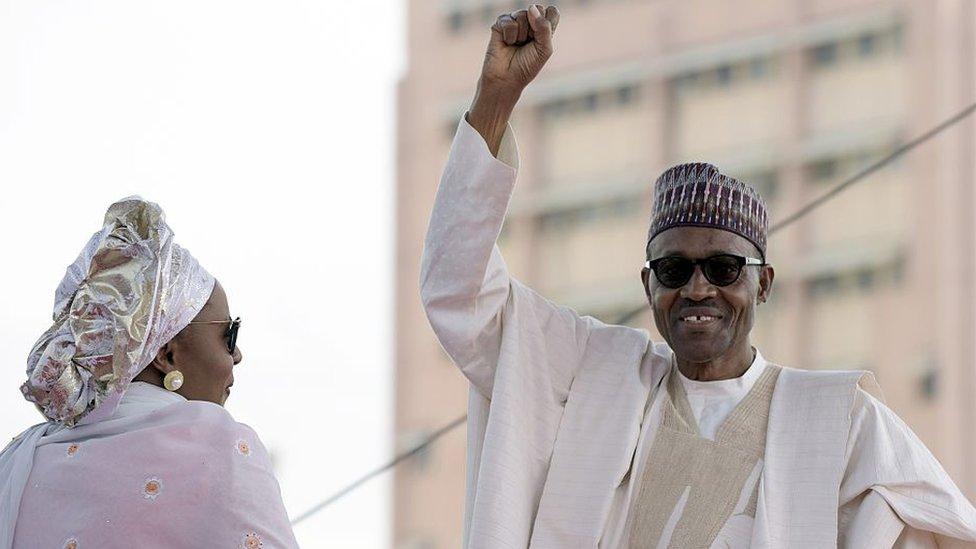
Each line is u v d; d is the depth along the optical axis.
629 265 29.12
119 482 3.32
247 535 3.30
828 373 4.07
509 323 4.12
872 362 26.22
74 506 3.32
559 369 4.15
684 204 4.00
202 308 3.54
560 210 29.75
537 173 29.88
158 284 3.43
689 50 29.33
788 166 27.95
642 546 3.92
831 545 3.79
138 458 3.34
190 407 3.43
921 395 25.38
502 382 4.05
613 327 4.24
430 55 26.98
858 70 27.45
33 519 3.34
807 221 27.05
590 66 29.97
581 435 4.05
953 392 25.08
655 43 29.53
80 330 3.37
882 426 3.96
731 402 4.05
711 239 3.97
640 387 4.09
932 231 26.02
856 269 26.59
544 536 3.95
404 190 26.69
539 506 3.98
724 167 27.77
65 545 3.29
